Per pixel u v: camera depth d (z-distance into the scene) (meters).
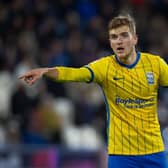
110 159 15.95
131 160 15.76
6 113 30.61
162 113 32.00
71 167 27.53
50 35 36.50
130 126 15.75
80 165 27.61
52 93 32.66
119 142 15.80
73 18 37.81
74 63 34.94
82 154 27.69
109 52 36.44
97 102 32.19
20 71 32.00
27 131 29.67
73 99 32.19
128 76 15.83
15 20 36.88
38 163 27.34
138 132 15.73
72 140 29.69
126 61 15.89
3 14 37.09
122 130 15.78
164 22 40.59
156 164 15.85
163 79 16.14
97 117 31.81
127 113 15.78
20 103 30.42
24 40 34.84
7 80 31.86
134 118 15.75
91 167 27.75
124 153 15.77
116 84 15.82
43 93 30.88
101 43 37.53
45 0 38.53
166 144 17.95
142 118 15.77
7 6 37.56
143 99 15.80
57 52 35.03
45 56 34.59
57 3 38.69
